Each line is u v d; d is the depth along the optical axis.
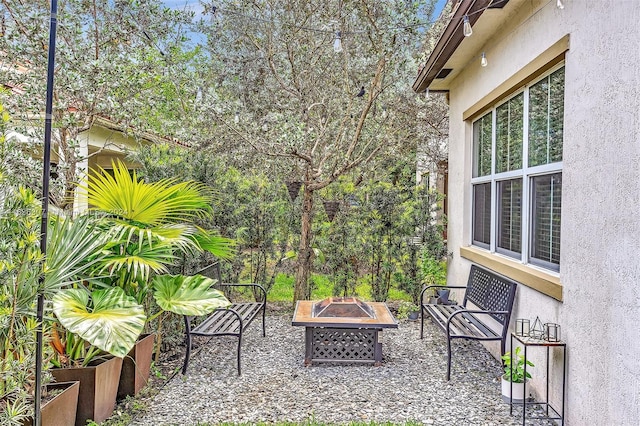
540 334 3.31
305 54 6.95
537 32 3.57
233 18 6.50
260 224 6.59
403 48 5.98
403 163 6.78
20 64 4.99
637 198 2.28
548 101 3.57
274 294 7.51
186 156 5.29
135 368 3.51
